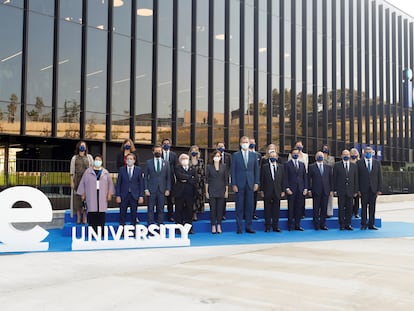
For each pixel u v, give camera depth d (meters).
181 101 21.31
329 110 29.36
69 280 6.33
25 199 8.90
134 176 10.58
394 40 36.03
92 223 10.32
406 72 36.91
